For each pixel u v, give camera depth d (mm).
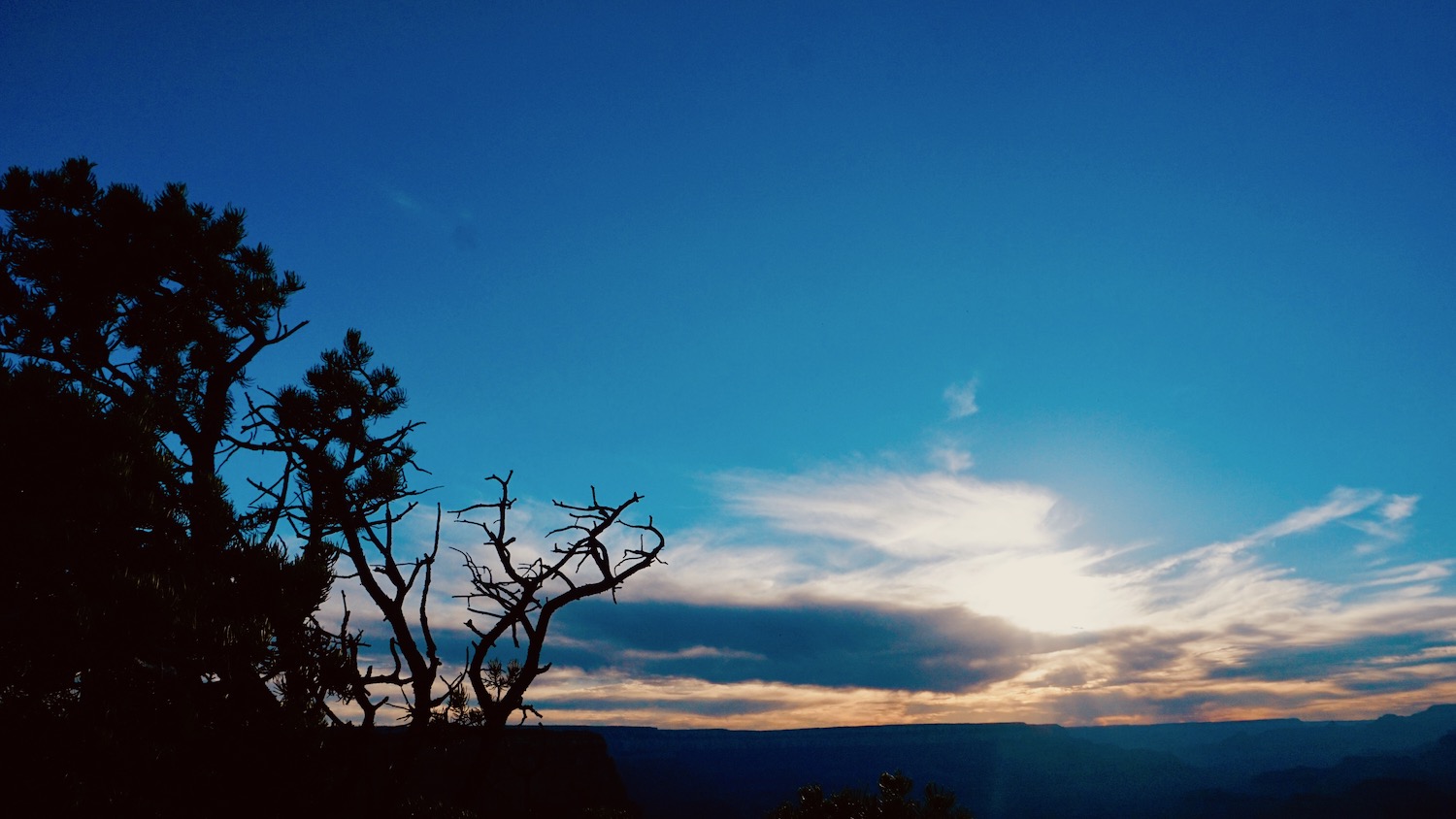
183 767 4828
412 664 5539
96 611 4609
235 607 5273
